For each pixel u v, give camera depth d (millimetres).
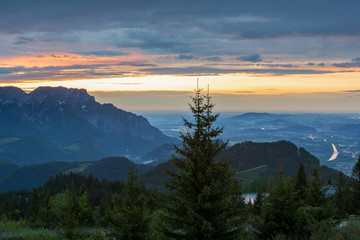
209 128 17281
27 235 40500
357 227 18281
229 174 17219
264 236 19750
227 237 16438
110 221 21266
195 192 17000
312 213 22062
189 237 16391
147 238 20078
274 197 20219
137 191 21609
